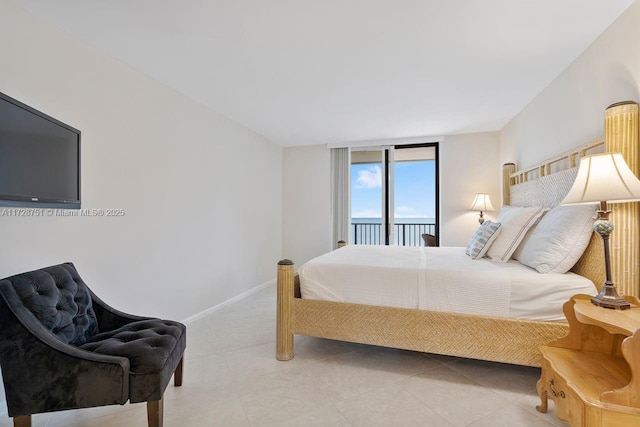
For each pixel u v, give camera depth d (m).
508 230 2.44
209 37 2.01
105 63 2.22
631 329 1.18
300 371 2.09
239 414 1.63
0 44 1.64
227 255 3.67
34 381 1.32
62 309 1.57
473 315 1.90
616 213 1.68
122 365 1.36
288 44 2.09
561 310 1.75
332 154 5.00
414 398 1.78
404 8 1.70
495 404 1.71
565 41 2.04
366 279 2.17
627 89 1.74
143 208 2.54
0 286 1.33
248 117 3.68
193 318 3.08
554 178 2.44
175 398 1.78
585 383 1.32
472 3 1.66
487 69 2.45
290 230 5.18
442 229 4.44
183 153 2.98
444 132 4.32
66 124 1.80
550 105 2.70
